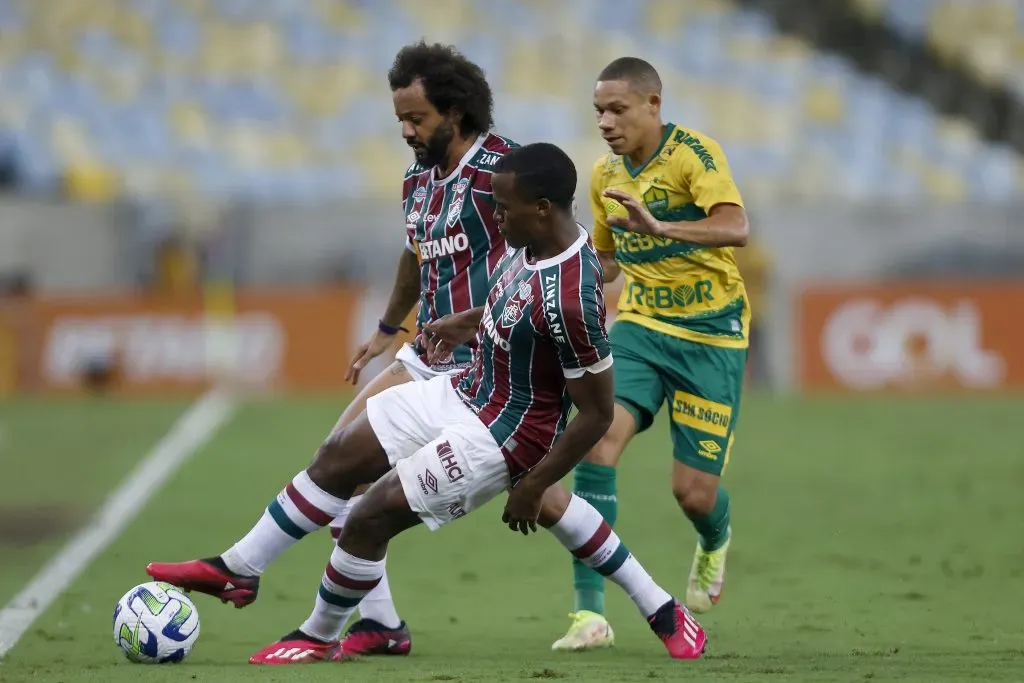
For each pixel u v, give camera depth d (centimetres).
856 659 1839
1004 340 6272
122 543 3102
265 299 6325
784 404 5869
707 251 2244
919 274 6956
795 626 2200
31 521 3378
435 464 1764
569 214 1714
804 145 7738
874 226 6956
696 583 2322
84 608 2409
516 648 2050
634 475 4134
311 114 7900
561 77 7962
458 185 1919
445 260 1947
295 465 4234
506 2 8369
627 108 2173
